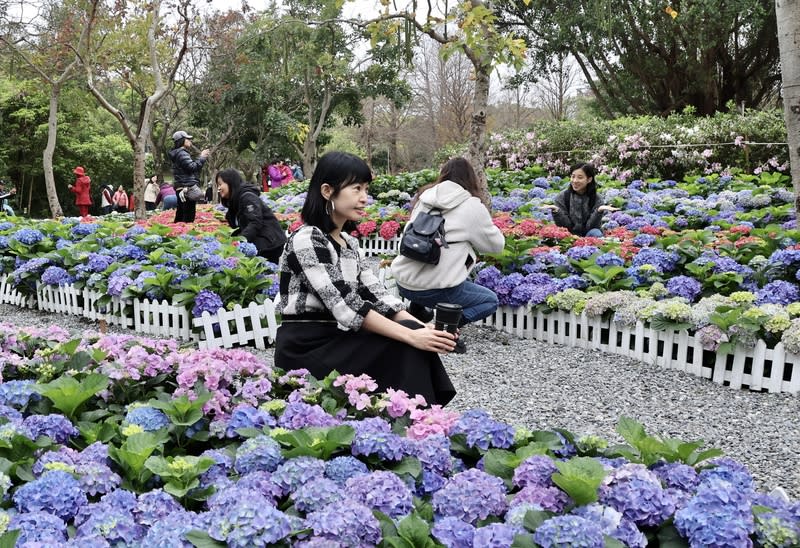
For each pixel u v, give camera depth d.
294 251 3.43
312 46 13.94
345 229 3.65
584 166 9.15
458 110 38.16
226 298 6.90
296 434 2.45
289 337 3.52
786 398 5.06
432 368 3.53
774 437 4.40
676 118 17.77
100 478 2.24
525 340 6.68
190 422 2.70
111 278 7.17
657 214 11.48
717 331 5.36
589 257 7.69
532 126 19.92
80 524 2.04
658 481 2.20
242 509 1.89
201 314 6.56
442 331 3.38
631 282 6.90
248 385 3.13
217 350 3.42
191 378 3.08
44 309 8.23
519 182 16.95
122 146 37.44
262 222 8.66
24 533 1.84
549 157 17.95
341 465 2.29
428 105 41.62
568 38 24.38
